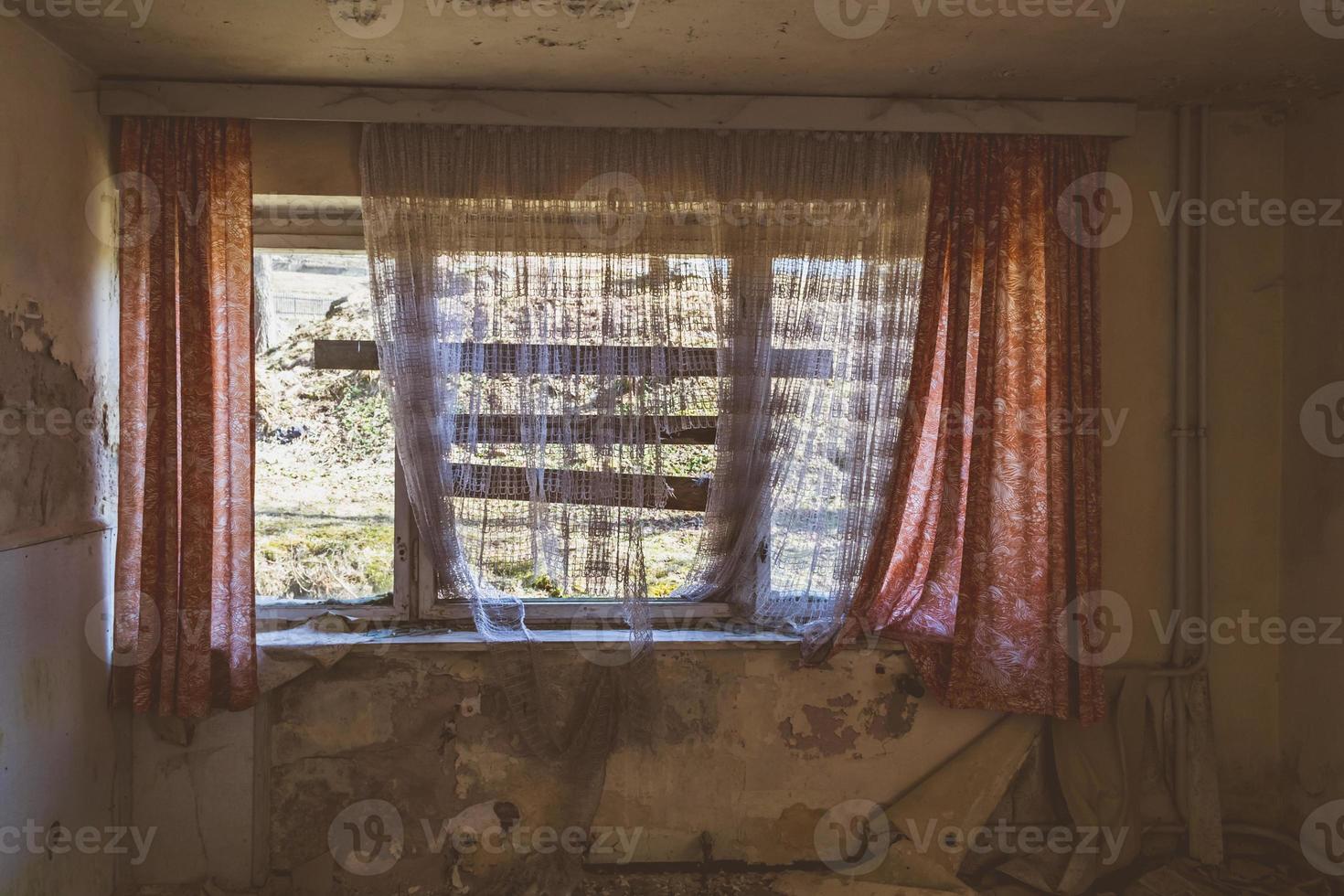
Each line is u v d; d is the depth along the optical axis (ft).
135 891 8.61
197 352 8.55
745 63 8.23
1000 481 8.94
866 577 9.05
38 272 7.47
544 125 8.91
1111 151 9.54
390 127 8.87
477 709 9.08
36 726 7.28
